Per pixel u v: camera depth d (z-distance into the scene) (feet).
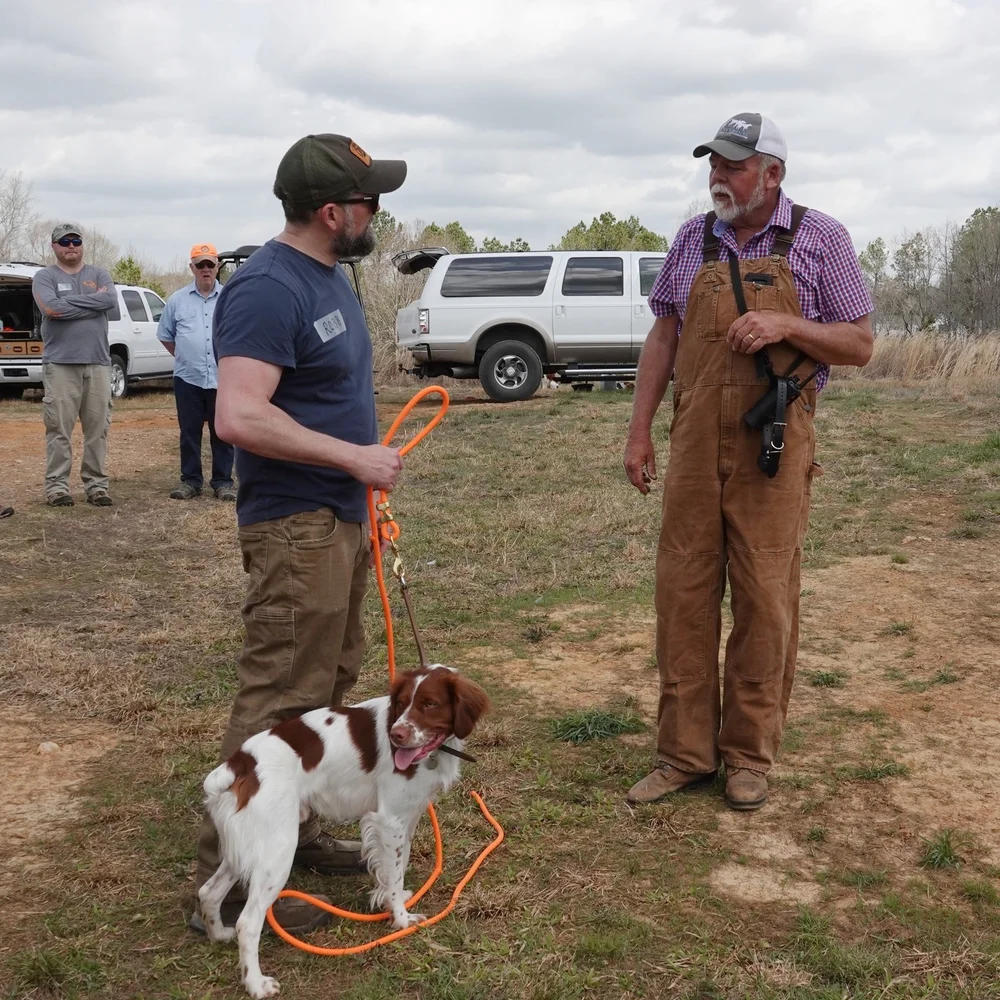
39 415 51.06
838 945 10.29
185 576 24.02
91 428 30.27
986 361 55.42
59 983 9.78
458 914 10.97
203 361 31.09
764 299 12.42
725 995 9.61
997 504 27.30
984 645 18.45
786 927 10.70
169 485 34.09
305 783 10.11
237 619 20.89
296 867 11.89
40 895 11.34
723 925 10.71
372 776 10.33
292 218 10.19
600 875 11.71
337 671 11.37
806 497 13.35
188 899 11.26
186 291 31.24
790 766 14.32
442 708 9.93
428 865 12.07
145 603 21.98
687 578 13.26
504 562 24.50
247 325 9.70
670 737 13.62
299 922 10.69
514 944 10.45
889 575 22.62
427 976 9.93
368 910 11.13
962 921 10.75
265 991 9.60
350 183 10.00
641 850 12.25
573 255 50.42
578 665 18.37
